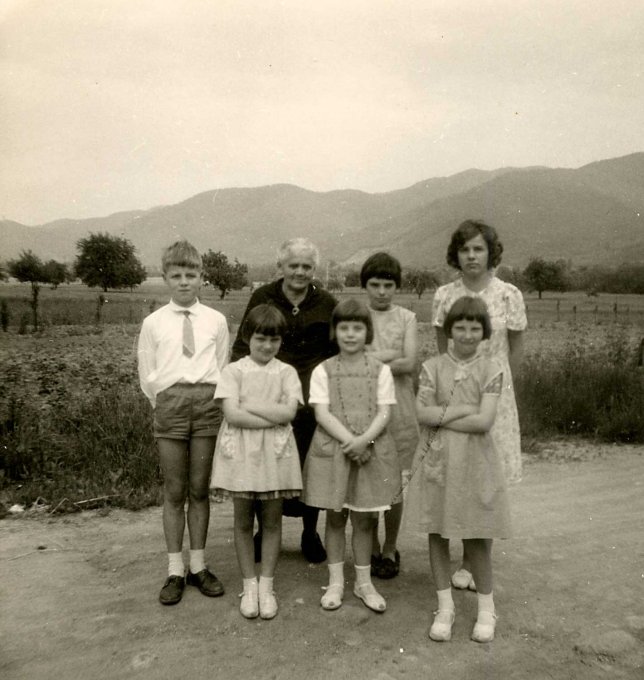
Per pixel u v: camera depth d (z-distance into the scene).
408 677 2.67
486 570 3.06
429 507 3.08
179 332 3.41
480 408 3.07
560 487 5.74
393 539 3.73
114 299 33.53
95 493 5.04
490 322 3.22
